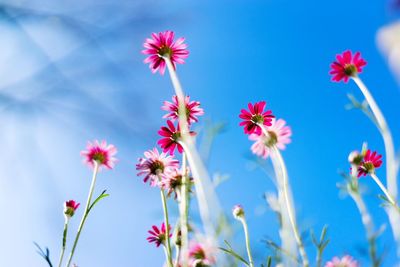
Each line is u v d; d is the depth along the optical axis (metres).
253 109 0.47
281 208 0.39
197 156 0.37
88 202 0.44
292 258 0.37
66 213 0.46
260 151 0.47
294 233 0.36
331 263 0.41
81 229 0.42
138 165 0.47
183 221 0.38
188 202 0.40
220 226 0.37
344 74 0.45
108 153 0.52
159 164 0.46
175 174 0.44
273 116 0.47
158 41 0.46
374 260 0.34
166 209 0.41
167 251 0.40
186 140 0.38
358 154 0.42
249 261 0.40
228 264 0.37
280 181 0.40
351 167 0.43
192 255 0.39
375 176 0.42
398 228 0.34
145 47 0.46
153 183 0.46
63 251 0.42
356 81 0.44
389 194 0.36
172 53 0.46
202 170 0.36
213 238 0.35
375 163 0.42
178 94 0.40
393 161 0.37
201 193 0.36
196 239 0.39
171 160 0.47
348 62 0.45
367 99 0.41
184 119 0.39
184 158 0.42
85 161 0.52
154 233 0.46
